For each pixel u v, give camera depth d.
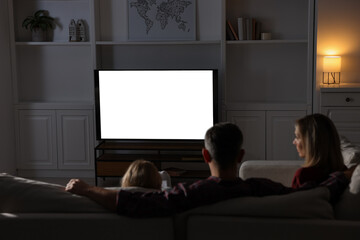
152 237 1.71
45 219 1.73
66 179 5.49
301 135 2.20
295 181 2.16
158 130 5.23
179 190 1.77
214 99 5.10
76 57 5.63
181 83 5.14
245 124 5.22
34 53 5.64
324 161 2.13
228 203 1.76
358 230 1.67
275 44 5.37
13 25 5.40
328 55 5.24
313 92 5.07
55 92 5.68
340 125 4.89
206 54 5.43
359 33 5.19
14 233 1.74
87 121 5.41
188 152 5.62
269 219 1.72
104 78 5.21
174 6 5.36
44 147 5.49
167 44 5.38
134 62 5.52
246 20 5.17
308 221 1.71
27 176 5.59
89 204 1.80
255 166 3.33
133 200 1.73
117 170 5.06
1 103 5.22
